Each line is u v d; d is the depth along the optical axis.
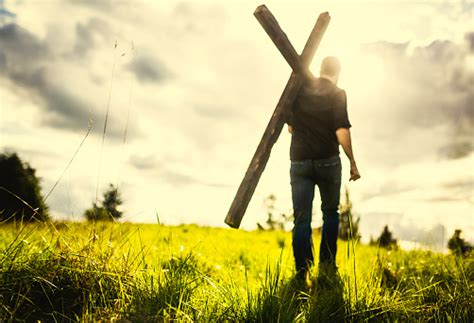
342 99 4.32
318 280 3.64
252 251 6.16
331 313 2.84
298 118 4.42
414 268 4.28
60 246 2.99
